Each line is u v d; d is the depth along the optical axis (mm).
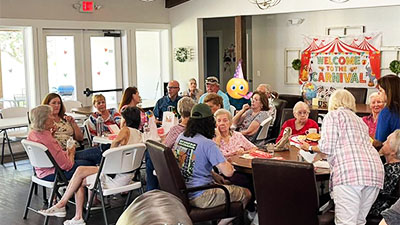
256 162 3211
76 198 4285
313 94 7629
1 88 7773
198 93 7289
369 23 9562
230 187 3756
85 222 4312
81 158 4941
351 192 3160
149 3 9422
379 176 3174
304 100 7711
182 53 9656
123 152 4086
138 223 766
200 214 3588
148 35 10141
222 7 9102
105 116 5547
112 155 4035
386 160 3531
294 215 3203
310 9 8109
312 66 10414
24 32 7922
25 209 4734
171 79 9938
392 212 1989
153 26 9523
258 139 5352
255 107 5504
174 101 6461
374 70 9594
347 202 3178
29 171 6621
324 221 3193
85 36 8656
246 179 4332
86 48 8695
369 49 9609
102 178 4270
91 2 8453
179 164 3725
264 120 5395
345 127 3264
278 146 4227
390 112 4012
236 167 3746
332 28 10039
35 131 4312
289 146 4309
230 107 6668
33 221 4645
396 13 9203
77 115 6582
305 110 4754
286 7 8352
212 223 4293
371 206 3305
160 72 10078
